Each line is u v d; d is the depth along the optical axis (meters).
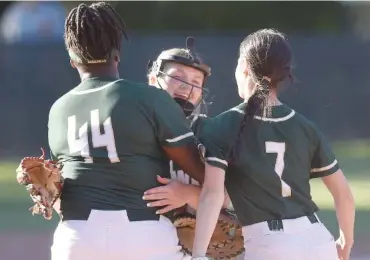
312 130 16.16
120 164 15.02
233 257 16.44
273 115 15.87
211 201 15.19
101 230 14.81
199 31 90.50
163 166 15.48
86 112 15.33
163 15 104.88
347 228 16.89
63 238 15.10
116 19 15.62
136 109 15.04
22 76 83.94
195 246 15.12
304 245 15.38
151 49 83.56
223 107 82.44
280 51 15.95
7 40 89.88
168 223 15.26
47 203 15.26
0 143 82.00
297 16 107.44
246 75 16.20
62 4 94.38
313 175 16.55
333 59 86.75
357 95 86.44
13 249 37.03
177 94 17.88
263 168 15.54
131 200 15.01
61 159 15.64
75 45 15.51
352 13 109.88
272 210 15.52
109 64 15.65
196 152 15.34
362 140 84.44
